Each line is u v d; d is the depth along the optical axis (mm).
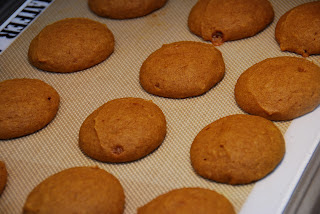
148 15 608
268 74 519
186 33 587
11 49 584
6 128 512
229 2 577
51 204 449
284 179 471
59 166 496
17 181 487
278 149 478
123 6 597
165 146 504
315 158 481
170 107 531
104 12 603
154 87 537
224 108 526
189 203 445
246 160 469
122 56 574
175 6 612
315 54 552
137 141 493
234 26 567
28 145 512
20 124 514
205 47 552
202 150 483
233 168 469
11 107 517
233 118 498
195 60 539
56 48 561
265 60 536
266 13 577
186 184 478
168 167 490
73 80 558
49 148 509
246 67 551
